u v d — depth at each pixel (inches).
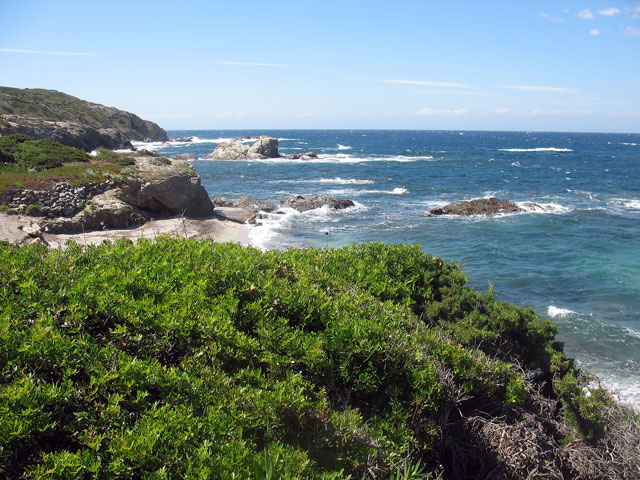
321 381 209.2
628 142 6948.8
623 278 725.9
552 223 1136.8
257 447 158.6
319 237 956.0
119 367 165.2
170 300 225.1
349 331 222.1
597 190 1737.2
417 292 343.0
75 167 1018.7
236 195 1526.8
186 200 1056.8
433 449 209.8
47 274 236.7
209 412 154.3
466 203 1302.9
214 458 134.7
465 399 218.8
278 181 1902.1
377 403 212.8
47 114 2994.6
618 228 1092.5
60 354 163.0
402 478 168.7
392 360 214.1
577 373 303.3
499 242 953.5
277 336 216.7
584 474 221.6
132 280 237.0
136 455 130.0
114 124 4252.0
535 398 253.6
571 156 3531.0
